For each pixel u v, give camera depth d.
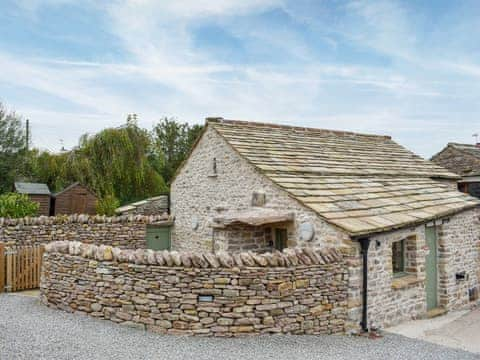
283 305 7.27
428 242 11.15
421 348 7.44
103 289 7.73
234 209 11.88
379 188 11.57
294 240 9.40
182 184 15.11
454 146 19.58
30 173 22.70
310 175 11.11
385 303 8.91
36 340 6.46
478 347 7.88
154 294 7.16
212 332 6.96
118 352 6.11
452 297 11.54
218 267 7.02
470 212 12.77
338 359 6.43
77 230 13.69
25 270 10.86
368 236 8.25
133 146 22.22
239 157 11.64
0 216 13.88
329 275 7.82
